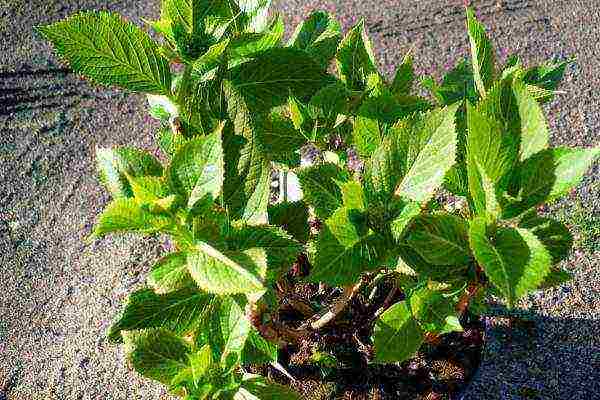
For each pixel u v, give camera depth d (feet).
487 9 6.29
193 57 2.72
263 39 2.94
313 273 2.43
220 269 2.23
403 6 6.38
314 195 2.64
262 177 2.55
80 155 5.27
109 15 2.59
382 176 2.51
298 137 2.97
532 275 2.29
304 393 3.24
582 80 5.57
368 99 2.77
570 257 4.43
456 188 2.67
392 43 6.02
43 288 4.45
